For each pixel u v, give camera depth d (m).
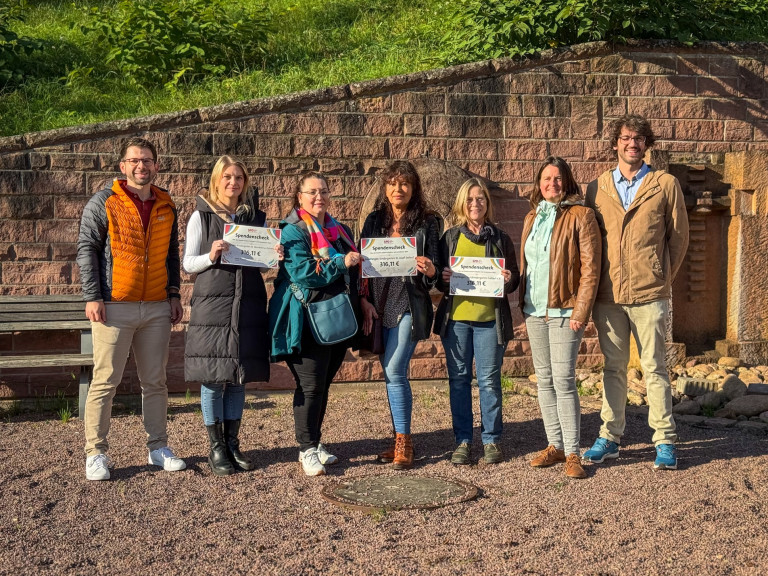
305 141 8.25
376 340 5.67
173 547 4.23
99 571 3.93
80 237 5.39
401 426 5.73
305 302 5.44
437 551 4.15
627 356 5.82
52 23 13.20
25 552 4.16
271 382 8.23
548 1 9.27
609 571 3.89
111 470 5.63
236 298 5.41
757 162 8.60
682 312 8.91
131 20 11.02
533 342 5.77
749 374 8.15
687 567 3.93
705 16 9.70
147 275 5.47
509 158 8.59
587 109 8.70
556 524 4.52
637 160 5.66
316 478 5.46
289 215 5.70
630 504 4.85
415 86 8.43
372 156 8.37
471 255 5.82
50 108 9.62
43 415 7.50
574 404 5.59
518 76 8.58
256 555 4.11
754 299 8.66
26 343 7.73
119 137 7.91
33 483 5.33
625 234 5.59
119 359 5.47
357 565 3.97
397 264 5.52
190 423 7.05
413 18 12.93
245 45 11.21
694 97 8.86
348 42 12.09
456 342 5.84
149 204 5.55
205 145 8.06
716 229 8.93
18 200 7.73
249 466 5.66
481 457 5.97
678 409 7.40
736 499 4.93
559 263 5.52
